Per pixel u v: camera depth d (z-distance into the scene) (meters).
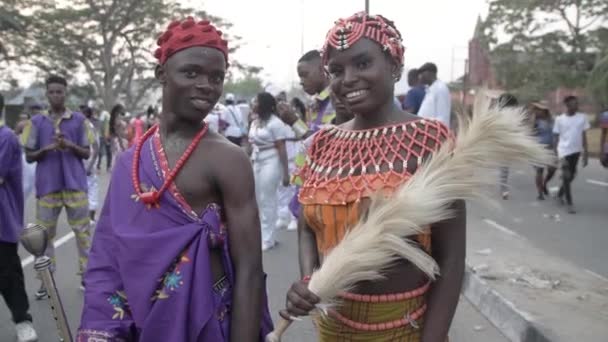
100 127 15.83
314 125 4.37
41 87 35.81
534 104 9.38
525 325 3.69
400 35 1.73
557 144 9.28
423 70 7.93
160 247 1.60
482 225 6.84
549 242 6.75
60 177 4.78
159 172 1.67
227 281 1.71
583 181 13.38
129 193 1.69
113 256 1.70
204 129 1.73
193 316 1.58
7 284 3.73
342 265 1.55
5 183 3.74
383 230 1.54
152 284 1.58
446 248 1.67
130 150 1.76
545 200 10.01
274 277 5.35
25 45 31.83
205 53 1.65
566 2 21.31
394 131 1.68
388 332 1.70
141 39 38.06
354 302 1.70
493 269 4.88
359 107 1.69
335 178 1.71
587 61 21.67
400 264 1.67
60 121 4.77
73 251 6.46
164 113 1.73
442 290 1.67
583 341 3.35
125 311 1.66
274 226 6.48
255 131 6.36
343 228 1.70
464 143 1.57
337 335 1.76
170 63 1.67
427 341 1.66
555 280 4.55
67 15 32.94
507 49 22.38
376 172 1.66
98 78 38.03
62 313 1.85
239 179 1.67
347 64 1.67
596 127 20.58
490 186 1.57
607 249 6.41
